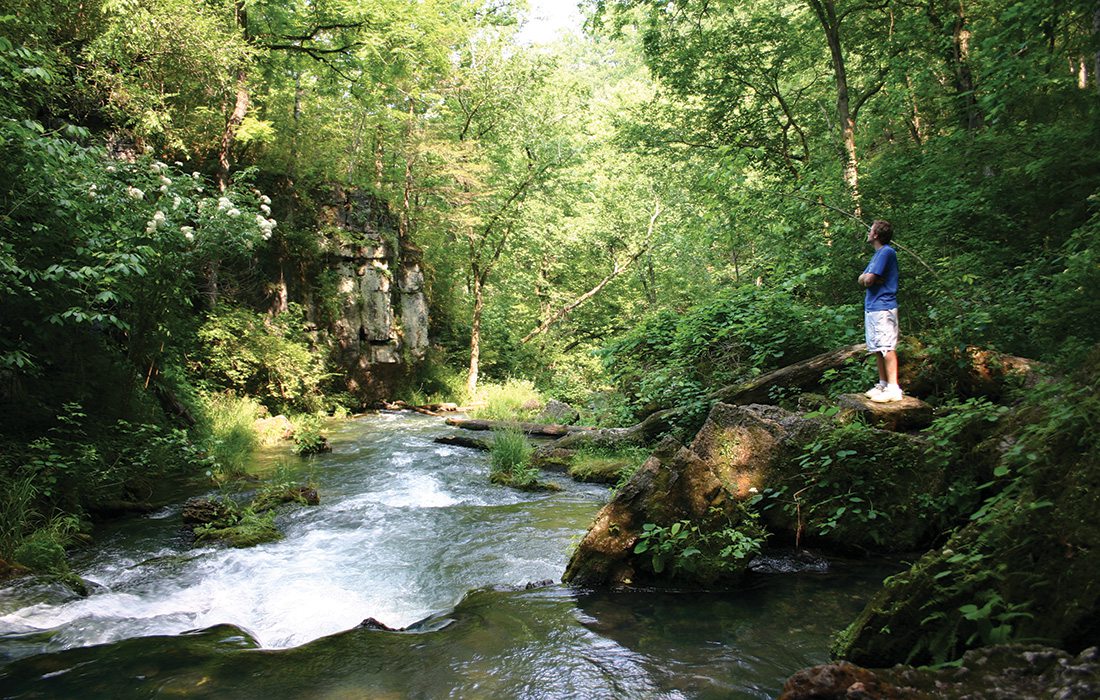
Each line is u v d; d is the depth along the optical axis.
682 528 4.71
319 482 8.99
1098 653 2.24
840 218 10.06
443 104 24.08
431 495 8.17
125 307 8.74
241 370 14.79
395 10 16.81
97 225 7.37
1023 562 2.82
